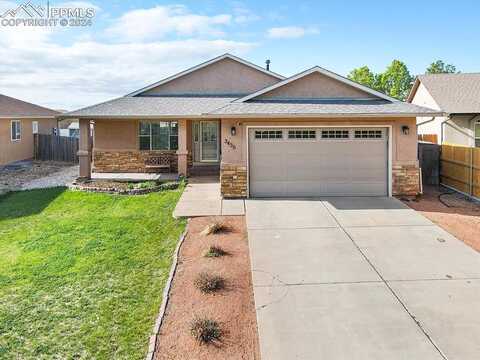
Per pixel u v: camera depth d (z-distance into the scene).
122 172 19.56
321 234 9.59
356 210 11.66
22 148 25.70
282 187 13.52
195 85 20.83
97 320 6.08
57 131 31.83
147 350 5.31
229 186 13.38
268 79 20.75
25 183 18.08
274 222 10.59
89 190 14.99
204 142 19.91
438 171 16.00
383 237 9.34
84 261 8.35
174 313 6.18
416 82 25.86
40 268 8.05
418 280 7.09
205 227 10.30
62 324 6.00
